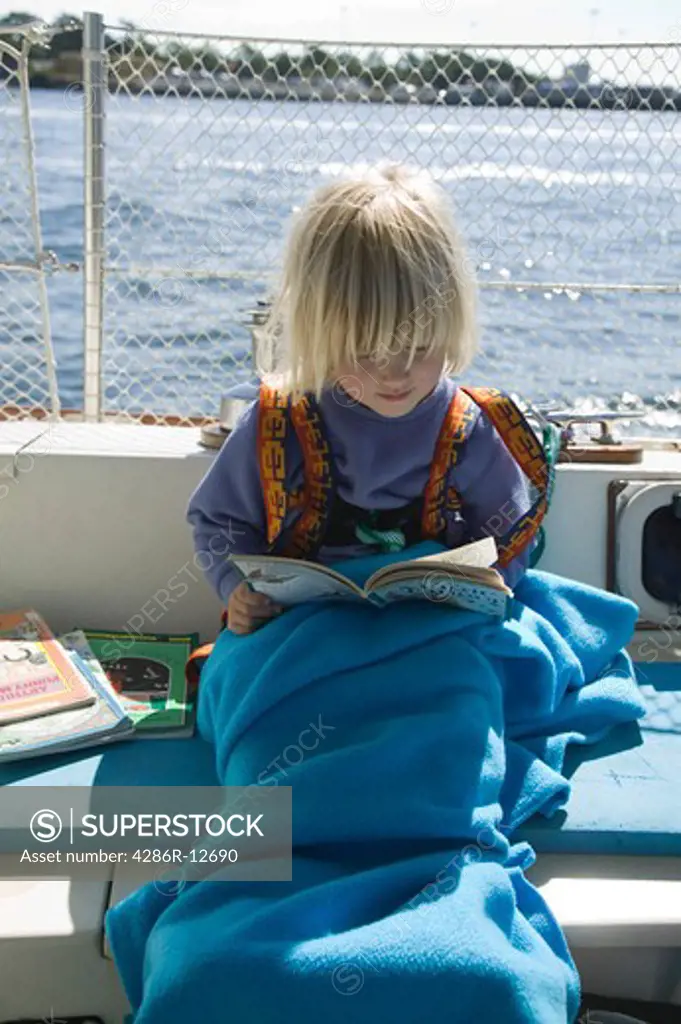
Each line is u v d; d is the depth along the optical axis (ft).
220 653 5.18
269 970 3.66
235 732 4.71
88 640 6.30
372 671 4.70
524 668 5.16
